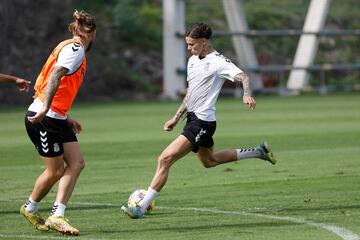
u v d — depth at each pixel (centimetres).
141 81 12975
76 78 2753
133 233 2717
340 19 16038
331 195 3444
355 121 7525
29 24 12431
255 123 7512
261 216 2991
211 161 3231
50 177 2783
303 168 4341
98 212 3145
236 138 6094
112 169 4453
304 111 9062
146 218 2995
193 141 3003
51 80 2669
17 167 4597
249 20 15025
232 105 10562
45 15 12619
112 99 12462
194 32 3020
